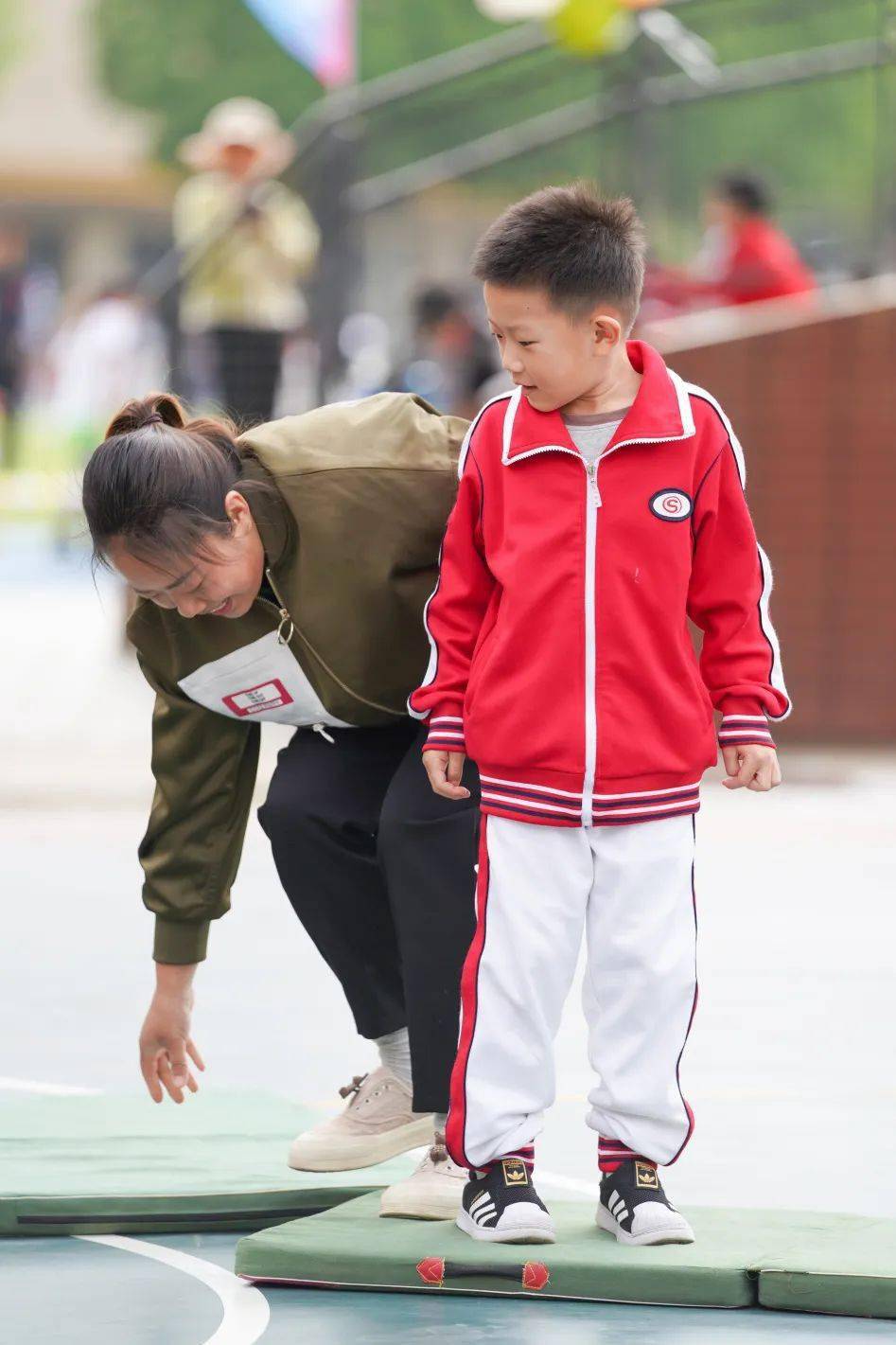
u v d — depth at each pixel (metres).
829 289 27.69
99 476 8.58
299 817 9.42
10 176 90.12
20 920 17.02
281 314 29.86
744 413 26.52
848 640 26.80
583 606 8.45
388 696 9.34
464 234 39.31
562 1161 10.54
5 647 36.00
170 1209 9.31
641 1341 7.66
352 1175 9.88
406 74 28.42
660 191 27.58
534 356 8.46
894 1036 13.26
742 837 21.11
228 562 8.74
